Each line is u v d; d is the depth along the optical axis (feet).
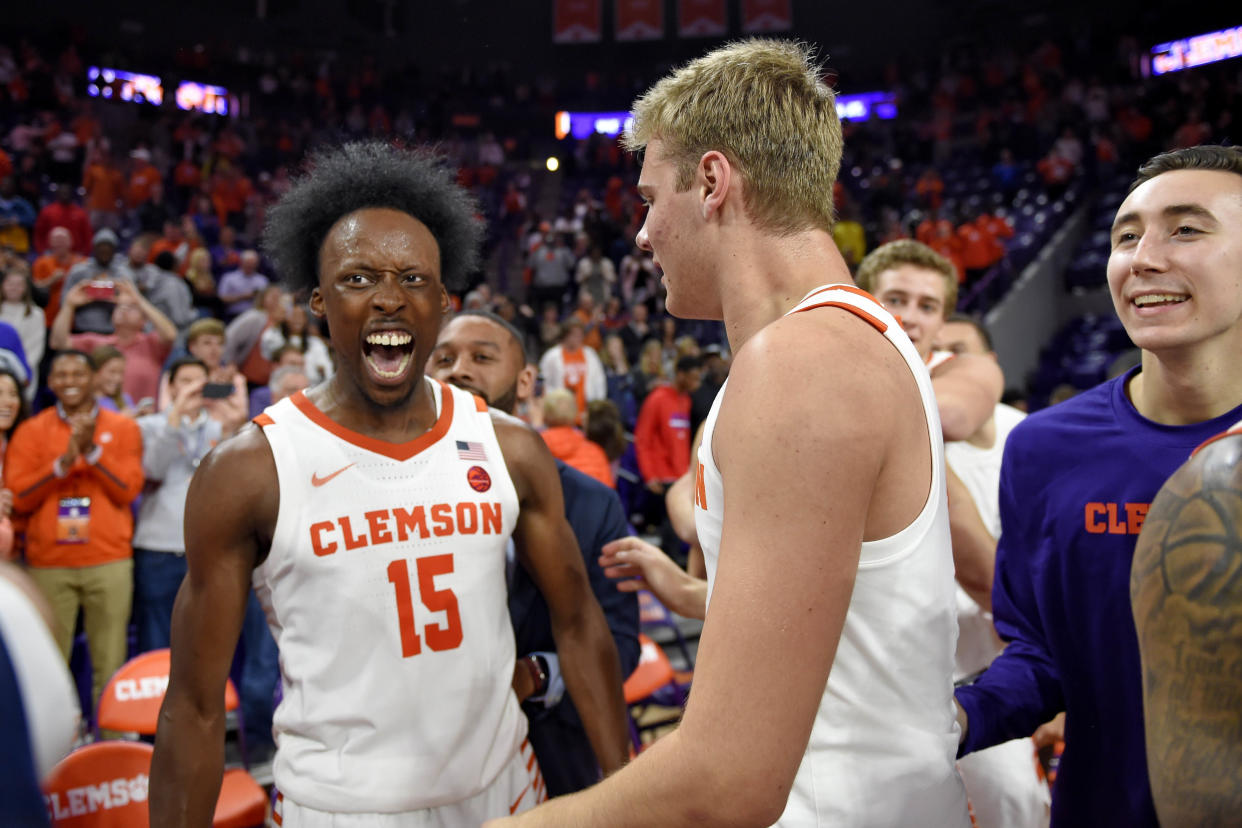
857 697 2.83
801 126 3.11
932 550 2.87
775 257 3.11
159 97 48.93
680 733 2.50
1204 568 2.16
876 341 2.81
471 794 4.34
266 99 51.08
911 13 57.67
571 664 4.99
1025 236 38.04
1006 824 6.03
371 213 4.48
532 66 58.65
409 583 4.25
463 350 6.12
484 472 4.57
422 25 56.85
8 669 2.10
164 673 7.58
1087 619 3.89
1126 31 53.31
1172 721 2.16
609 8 57.88
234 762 10.76
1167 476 3.69
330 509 4.21
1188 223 3.50
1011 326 34.27
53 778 6.03
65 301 17.06
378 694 4.17
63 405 11.05
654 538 20.02
